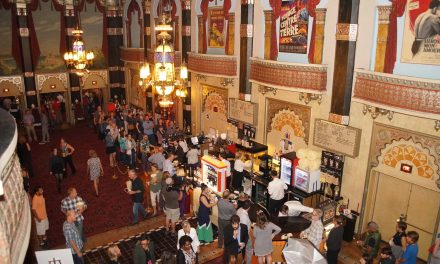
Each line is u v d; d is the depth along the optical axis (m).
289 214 8.73
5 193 2.96
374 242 7.39
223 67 12.58
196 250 7.20
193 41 14.70
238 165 10.91
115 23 20.20
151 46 17.53
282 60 10.94
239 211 7.93
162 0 16.02
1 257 2.66
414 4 7.62
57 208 10.71
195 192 10.11
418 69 7.73
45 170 13.54
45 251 5.86
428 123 7.70
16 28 17.70
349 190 9.50
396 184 8.67
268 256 7.19
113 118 16.34
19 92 18.23
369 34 8.51
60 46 19.06
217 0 13.05
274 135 11.67
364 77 8.41
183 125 16.30
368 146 8.90
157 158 11.14
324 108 9.83
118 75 20.97
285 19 10.61
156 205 10.70
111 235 9.34
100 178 12.78
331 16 9.27
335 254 7.39
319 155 9.73
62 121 20.23
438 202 7.90
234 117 13.00
